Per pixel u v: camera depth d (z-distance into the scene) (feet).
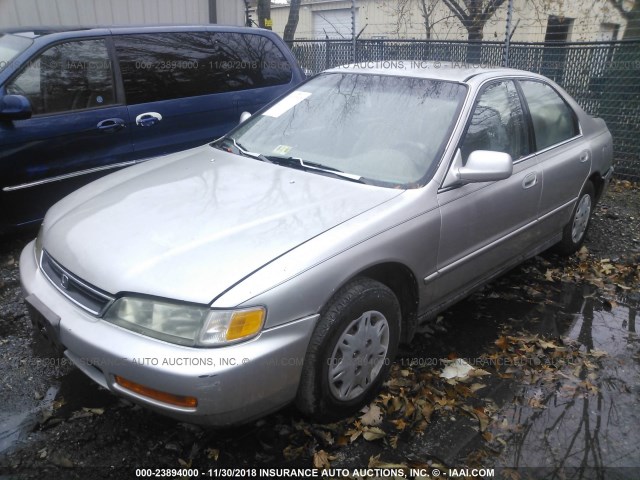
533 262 15.26
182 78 16.92
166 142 16.63
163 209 8.80
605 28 36.27
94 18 25.31
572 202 14.15
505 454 8.31
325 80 12.71
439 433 8.67
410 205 9.12
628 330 12.02
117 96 15.58
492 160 9.61
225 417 7.16
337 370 8.28
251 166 10.50
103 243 8.09
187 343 6.93
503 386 9.91
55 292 8.26
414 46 26.35
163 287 7.13
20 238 15.33
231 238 7.87
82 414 8.76
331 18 46.55
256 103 18.58
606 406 9.48
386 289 8.79
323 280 7.70
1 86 13.67
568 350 11.10
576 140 14.23
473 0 31.19
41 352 10.33
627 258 15.92
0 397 9.09
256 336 7.12
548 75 23.70
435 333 11.52
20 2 23.40
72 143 14.66
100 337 7.29
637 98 22.36
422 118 10.70
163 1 27.02
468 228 10.25
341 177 9.85
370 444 8.39
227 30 18.20
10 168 13.70
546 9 34.12
